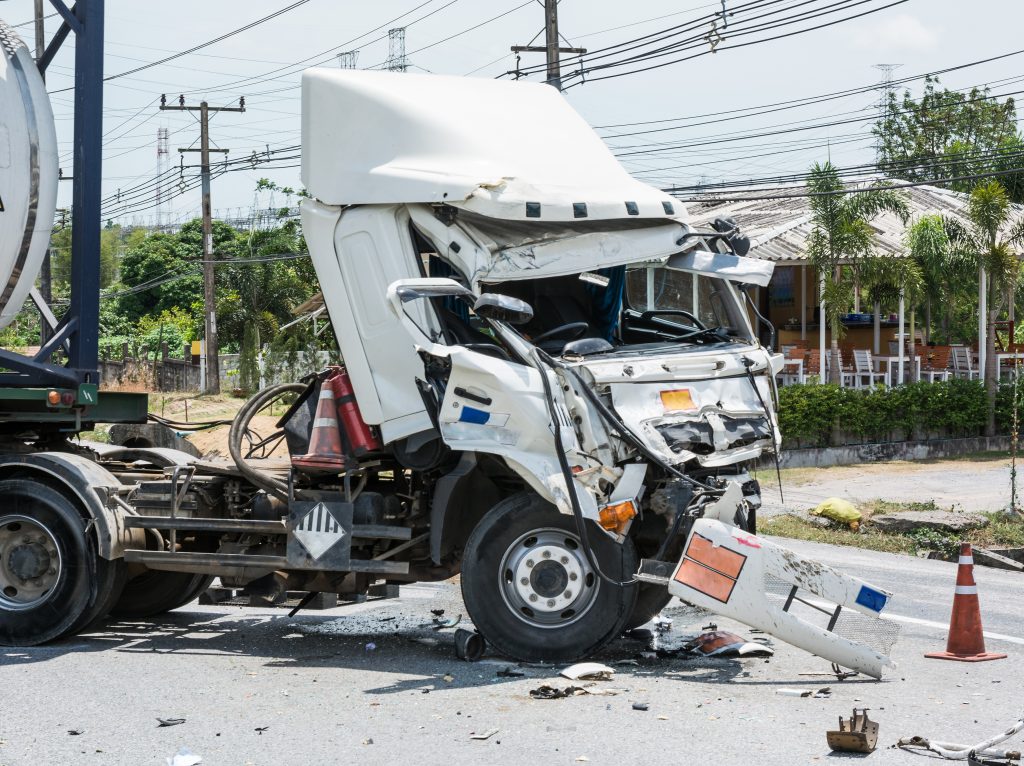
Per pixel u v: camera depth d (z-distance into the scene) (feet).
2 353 28.45
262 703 21.98
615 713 20.98
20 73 29.19
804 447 84.74
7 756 18.69
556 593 25.12
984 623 32.19
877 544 50.93
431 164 26.13
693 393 25.49
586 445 24.52
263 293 162.71
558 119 28.89
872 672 24.11
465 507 26.76
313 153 27.17
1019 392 92.48
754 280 27.48
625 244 26.68
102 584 27.68
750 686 23.41
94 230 29.99
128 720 20.79
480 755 18.47
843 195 89.35
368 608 33.58
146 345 192.85
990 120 188.55
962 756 18.26
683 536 25.17
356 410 26.61
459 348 24.77
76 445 31.68
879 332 111.14
